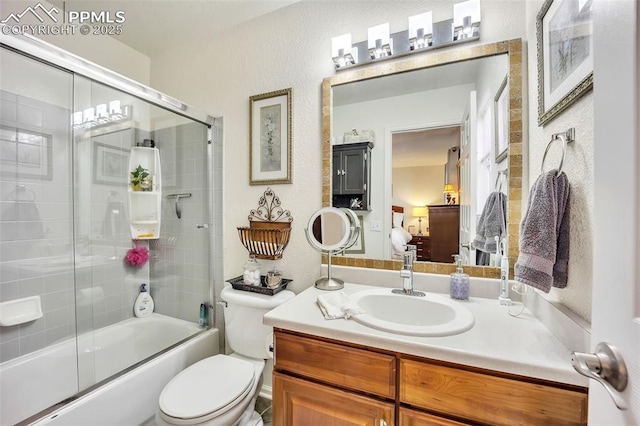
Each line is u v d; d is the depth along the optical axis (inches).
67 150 59.4
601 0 17.3
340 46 53.9
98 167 65.2
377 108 53.6
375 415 31.6
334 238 53.2
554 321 31.4
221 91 69.1
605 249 16.5
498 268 45.4
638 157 14.1
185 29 69.2
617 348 15.0
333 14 56.9
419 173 51.1
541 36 37.1
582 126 27.8
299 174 59.7
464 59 47.1
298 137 59.7
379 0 53.1
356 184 55.0
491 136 46.8
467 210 48.2
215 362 50.7
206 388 43.4
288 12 61.0
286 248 61.0
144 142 73.9
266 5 61.1
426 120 50.6
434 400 29.4
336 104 56.2
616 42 15.6
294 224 60.2
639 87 14.1
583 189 27.6
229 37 68.1
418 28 48.4
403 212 52.1
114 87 57.7
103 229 66.7
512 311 38.8
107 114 64.0
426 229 50.6
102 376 53.7
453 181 49.3
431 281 48.9
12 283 51.8
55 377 53.9
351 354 33.1
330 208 54.1
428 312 43.4
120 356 61.6
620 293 15.1
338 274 55.8
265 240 59.5
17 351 51.8
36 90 53.4
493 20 45.6
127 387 48.5
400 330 32.2
